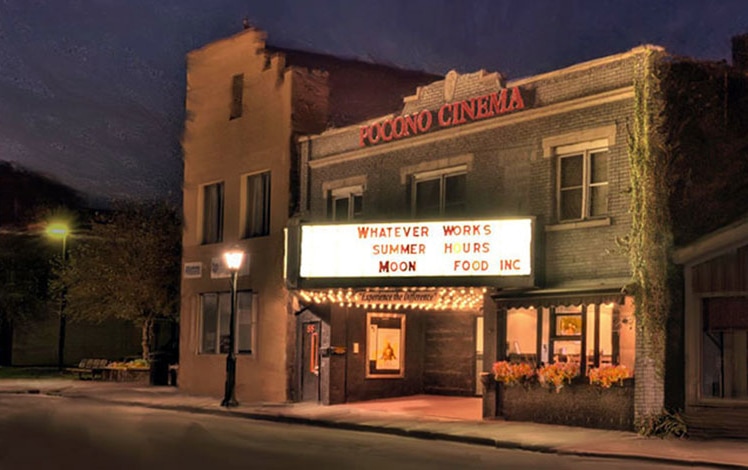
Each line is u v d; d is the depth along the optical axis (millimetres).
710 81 19594
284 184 28656
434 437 19219
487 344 22266
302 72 29156
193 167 32438
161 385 36438
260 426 21641
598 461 15617
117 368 39969
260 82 30016
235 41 30984
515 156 22469
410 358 27453
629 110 19938
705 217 19094
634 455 15938
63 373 45156
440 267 22422
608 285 19703
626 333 19500
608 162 20391
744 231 18297
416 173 25297
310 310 27031
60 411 25094
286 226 27281
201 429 20344
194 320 32000
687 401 18547
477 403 25141
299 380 27562
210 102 31891
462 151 23859
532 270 21312
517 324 21922
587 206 20891
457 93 24297
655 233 18953
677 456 15680
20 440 17609
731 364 18391
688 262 18844
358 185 26938
